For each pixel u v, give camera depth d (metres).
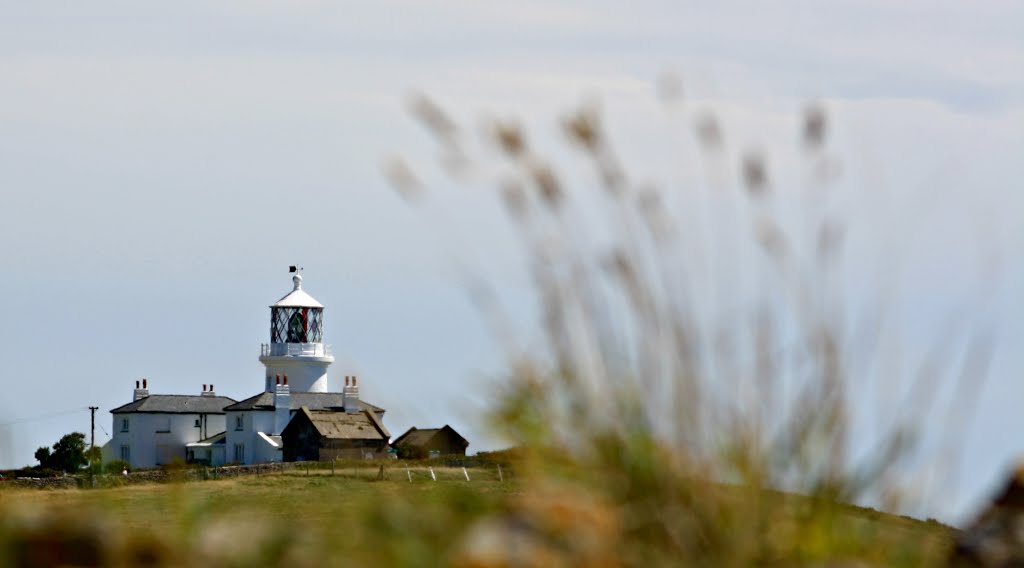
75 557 20.23
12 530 20.62
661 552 18.83
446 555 18.91
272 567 19.91
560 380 19.30
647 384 18.72
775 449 18.73
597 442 19.25
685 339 18.31
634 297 18.11
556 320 18.67
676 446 18.97
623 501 19.17
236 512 25.64
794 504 18.98
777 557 18.84
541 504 18.83
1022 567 20.30
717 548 18.73
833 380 18.27
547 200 17.61
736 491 18.92
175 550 20.66
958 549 20.59
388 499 23.03
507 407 20.02
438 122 16.61
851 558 19.09
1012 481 21.78
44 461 168.00
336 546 20.45
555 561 18.00
